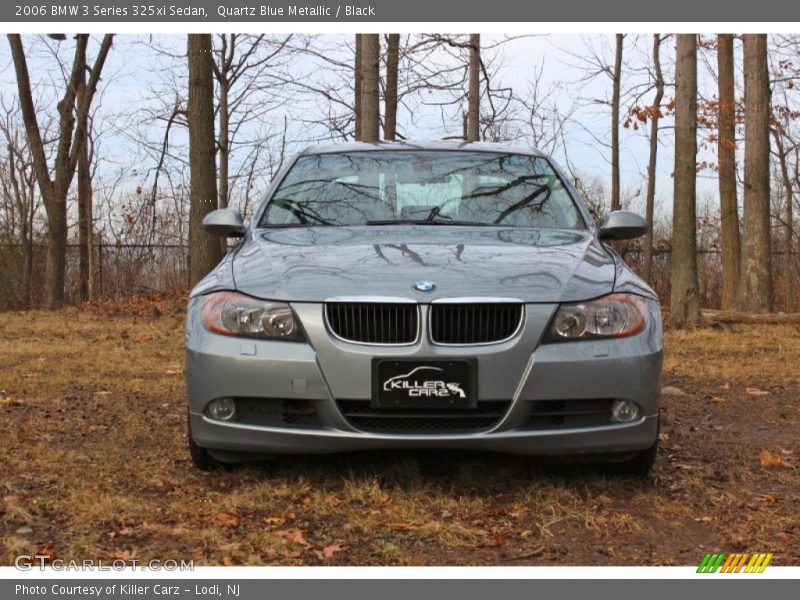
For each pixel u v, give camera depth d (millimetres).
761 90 14562
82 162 19359
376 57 11930
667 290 20578
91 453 4191
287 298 3426
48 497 3434
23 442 4387
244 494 3461
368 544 2980
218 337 3508
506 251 3795
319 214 4457
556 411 3424
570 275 3570
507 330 3377
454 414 3359
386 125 15781
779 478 3973
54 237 17391
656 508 3426
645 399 3502
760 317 12422
